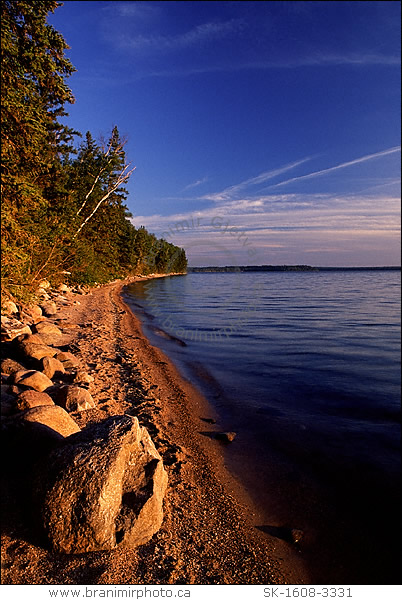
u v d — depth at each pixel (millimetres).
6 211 11633
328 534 4223
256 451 6133
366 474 5504
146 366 10555
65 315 18078
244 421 7387
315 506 4730
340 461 5875
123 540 3285
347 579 3580
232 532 4059
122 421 3859
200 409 7871
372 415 7809
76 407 6133
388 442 6543
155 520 3582
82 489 3227
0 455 4070
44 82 13141
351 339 16328
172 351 13656
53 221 20984
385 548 4043
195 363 11992
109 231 40500
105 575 3020
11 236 12367
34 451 4086
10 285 14039
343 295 40031
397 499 4922
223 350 14055
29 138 11547
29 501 3424
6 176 10914
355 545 4070
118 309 23828
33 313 15617
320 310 26641
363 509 4703
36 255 20125
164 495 4383
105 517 3217
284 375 10758
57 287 27688
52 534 3152
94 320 17844
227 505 4570
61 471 3318
